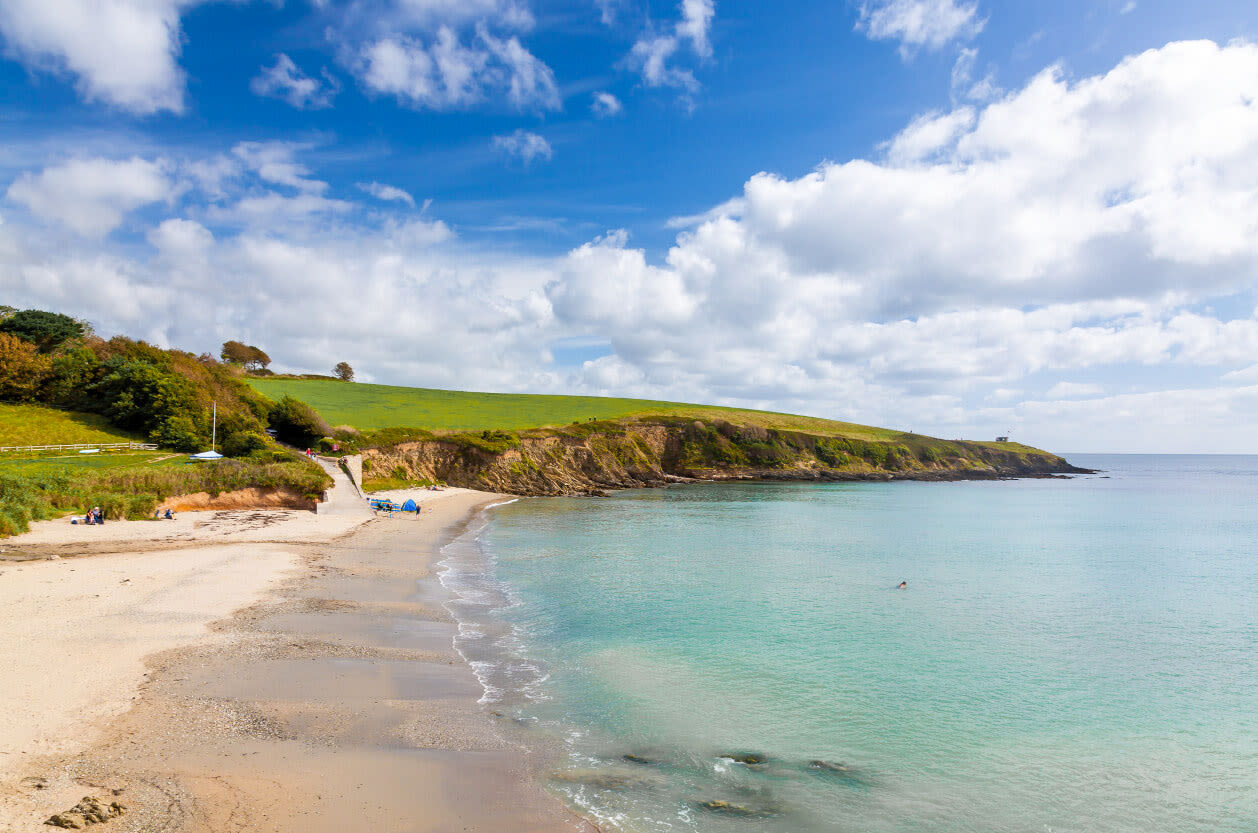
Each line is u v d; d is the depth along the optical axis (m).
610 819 10.44
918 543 46.50
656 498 82.38
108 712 12.54
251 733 12.28
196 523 39.19
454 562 33.97
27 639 16.25
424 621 21.88
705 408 151.50
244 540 34.84
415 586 27.27
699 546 42.47
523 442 96.69
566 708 15.23
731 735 14.33
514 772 11.79
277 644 17.75
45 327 83.88
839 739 14.48
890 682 18.34
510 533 46.88
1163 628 25.03
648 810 10.85
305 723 12.98
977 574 35.41
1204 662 21.02
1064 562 39.91
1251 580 34.72
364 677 15.92
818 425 147.25
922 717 15.97
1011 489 114.06
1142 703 17.42
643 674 18.02
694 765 12.77
